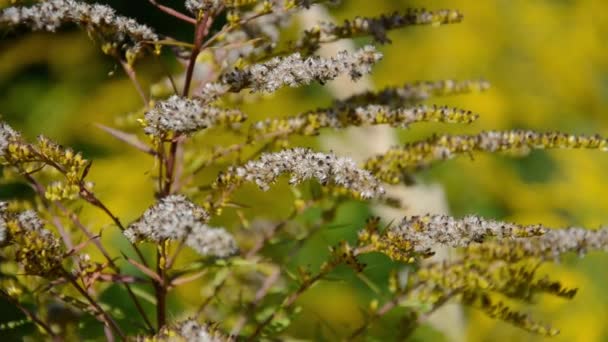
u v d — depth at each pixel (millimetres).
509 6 2135
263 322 893
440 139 887
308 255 1366
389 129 1250
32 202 912
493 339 1092
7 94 1890
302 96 1812
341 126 874
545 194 1951
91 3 842
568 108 2105
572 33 2158
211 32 883
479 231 803
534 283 888
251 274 934
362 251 836
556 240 887
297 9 866
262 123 883
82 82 1880
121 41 857
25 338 884
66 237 883
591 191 1969
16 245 820
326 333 929
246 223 918
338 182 797
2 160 815
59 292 892
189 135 827
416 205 1152
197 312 896
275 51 879
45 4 830
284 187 1282
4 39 841
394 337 913
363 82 1346
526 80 2094
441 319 1000
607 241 887
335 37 879
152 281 858
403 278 938
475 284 887
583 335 1480
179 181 899
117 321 887
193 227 769
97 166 1523
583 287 1537
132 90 1796
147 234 781
